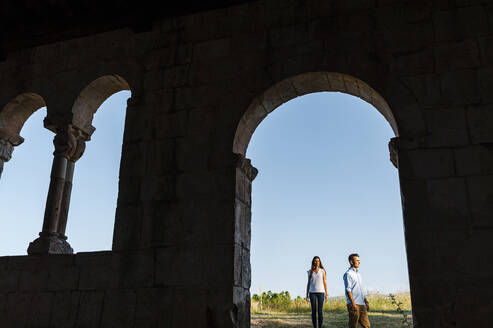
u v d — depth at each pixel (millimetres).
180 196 6391
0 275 6863
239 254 6086
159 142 6793
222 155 6387
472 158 5422
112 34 7809
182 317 5816
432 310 4992
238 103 6574
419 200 5406
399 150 5641
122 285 6219
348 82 6379
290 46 6637
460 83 5762
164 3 7504
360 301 6523
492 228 5121
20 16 8164
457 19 6086
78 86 7641
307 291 7344
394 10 6379
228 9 7230
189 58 7145
